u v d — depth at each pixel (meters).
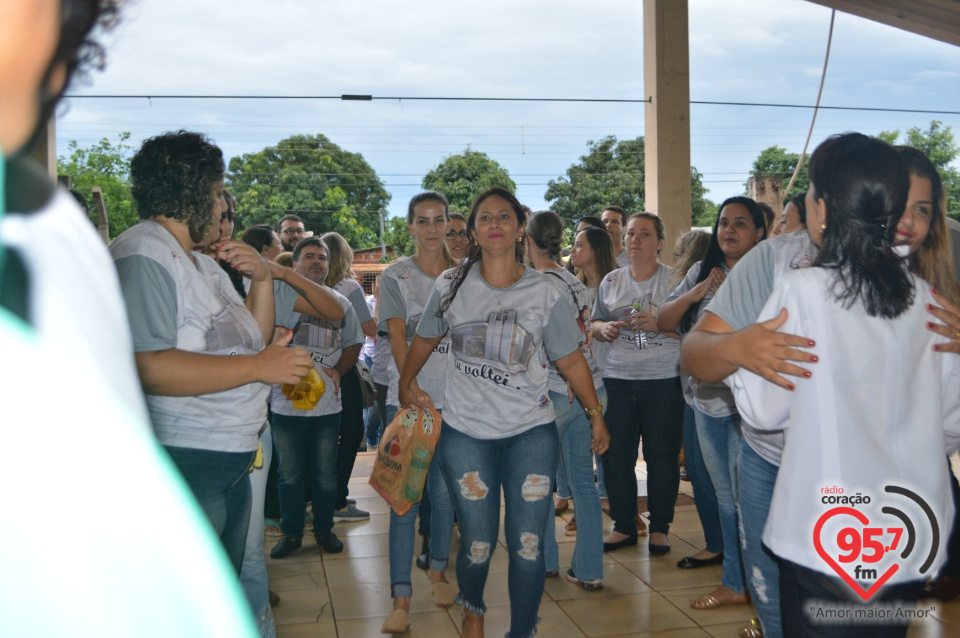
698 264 3.72
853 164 1.68
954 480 2.90
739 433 3.15
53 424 0.46
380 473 3.19
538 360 2.85
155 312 1.86
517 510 2.72
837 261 1.70
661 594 3.59
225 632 0.50
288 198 30.53
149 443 0.51
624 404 4.04
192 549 0.50
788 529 1.71
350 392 4.64
